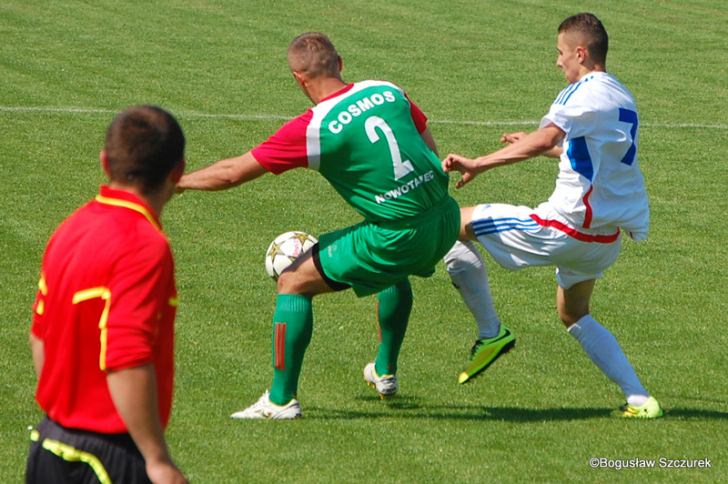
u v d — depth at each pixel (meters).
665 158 40.47
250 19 60.28
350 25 60.12
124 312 10.55
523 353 24.08
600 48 19.98
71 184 35.09
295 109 45.25
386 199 18.47
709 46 58.72
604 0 68.56
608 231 19.95
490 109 46.16
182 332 24.27
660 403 21.28
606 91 19.50
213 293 26.89
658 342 24.94
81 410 11.02
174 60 51.75
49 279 11.08
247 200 34.34
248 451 17.67
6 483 16.06
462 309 26.73
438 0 66.44
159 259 10.73
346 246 18.95
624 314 26.66
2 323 24.28
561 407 21.00
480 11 64.38
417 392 21.64
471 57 54.62
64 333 10.92
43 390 11.23
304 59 18.81
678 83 51.66
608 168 19.58
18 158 37.38
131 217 10.97
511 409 20.73
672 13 65.88
